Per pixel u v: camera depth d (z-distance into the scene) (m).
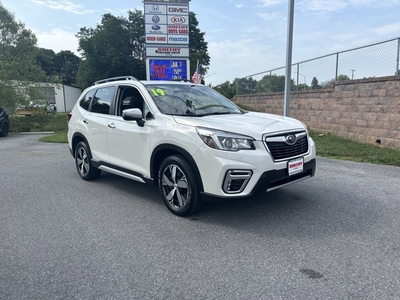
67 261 3.21
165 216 4.38
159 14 15.23
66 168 7.74
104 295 2.64
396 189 5.34
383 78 9.45
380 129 9.63
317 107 12.55
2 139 16.62
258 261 3.11
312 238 3.57
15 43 26.03
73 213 4.59
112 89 5.64
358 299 2.50
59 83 27.92
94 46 46.38
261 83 18.58
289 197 5.00
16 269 3.08
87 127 5.96
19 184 6.28
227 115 4.67
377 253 3.20
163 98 4.84
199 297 2.58
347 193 5.16
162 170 4.41
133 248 3.46
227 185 3.75
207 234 3.75
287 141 3.99
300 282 2.74
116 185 6.06
